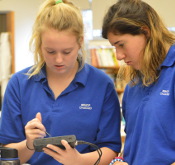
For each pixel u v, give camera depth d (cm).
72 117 134
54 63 123
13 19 489
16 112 139
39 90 139
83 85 138
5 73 474
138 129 121
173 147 112
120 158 130
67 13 122
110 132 138
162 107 113
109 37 117
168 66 118
